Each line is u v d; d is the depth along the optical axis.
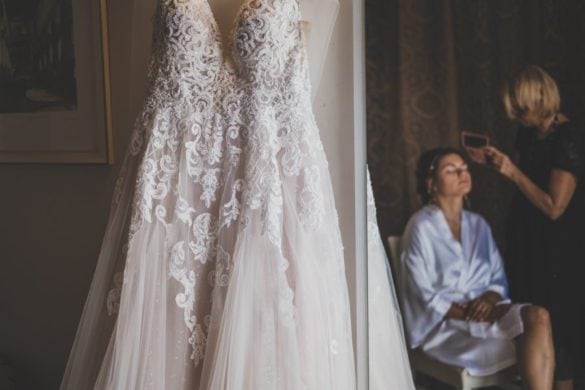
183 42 1.33
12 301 2.11
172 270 1.31
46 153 1.98
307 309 1.31
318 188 1.36
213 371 1.23
